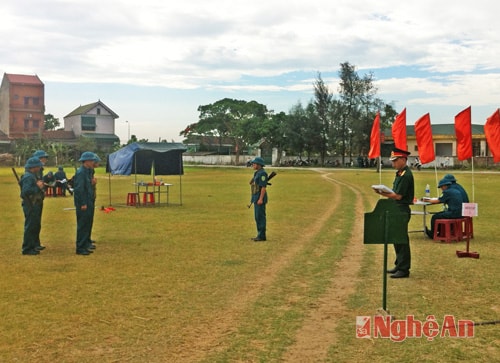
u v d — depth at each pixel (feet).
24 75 257.55
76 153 250.16
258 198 38.22
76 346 17.53
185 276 27.35
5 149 248.73
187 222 49.08
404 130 55.98
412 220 50.55
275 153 266.77
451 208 38.17
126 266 29.76
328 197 77.56
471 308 21.74
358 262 31.01
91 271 28.45
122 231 43.32
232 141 306.14
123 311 21.26
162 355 16.78
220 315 20.83
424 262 30.83
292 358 16.55
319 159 255.70
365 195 81.25
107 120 275.59
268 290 24.64
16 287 25.00
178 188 99.50
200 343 17.81
